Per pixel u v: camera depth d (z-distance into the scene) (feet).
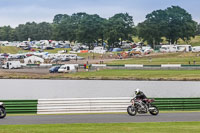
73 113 139.74
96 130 98.32
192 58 559.79
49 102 139.33
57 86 361.30
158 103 150.92
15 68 510.58
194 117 128.36
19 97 288.51
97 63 537.24
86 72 452.76
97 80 411.34
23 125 106.73
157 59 570.05
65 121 116.88
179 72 436.35
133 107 131.54
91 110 141.69
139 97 132.46
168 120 120.06
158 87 347.36
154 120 119.85
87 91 322.96
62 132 94.68
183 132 96.78
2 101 137.80
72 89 337.11
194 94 303.48
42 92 318.86
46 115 133.59
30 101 139.13
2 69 505.25
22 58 634.02
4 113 124.16
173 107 152.25
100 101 142.92
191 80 395.14
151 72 438.40
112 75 423.64
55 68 458.91
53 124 108.99
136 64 506.07
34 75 441.68
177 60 542.57
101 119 121.90
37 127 102.73
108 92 313.53
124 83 381.81
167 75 416.26
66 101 140.46
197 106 154.51
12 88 348.18
